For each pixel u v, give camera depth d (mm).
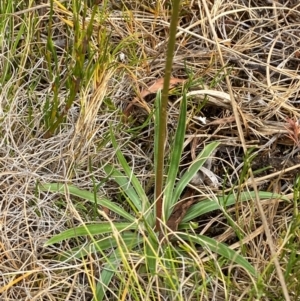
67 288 584
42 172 651
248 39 775
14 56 714
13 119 668
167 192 609
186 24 788
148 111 691
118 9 787
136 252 579
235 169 653
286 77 739
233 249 599
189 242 601
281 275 514
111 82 705
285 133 680
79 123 649
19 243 608
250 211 621
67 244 604
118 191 647
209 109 708
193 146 669
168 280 549
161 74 732
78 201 633
